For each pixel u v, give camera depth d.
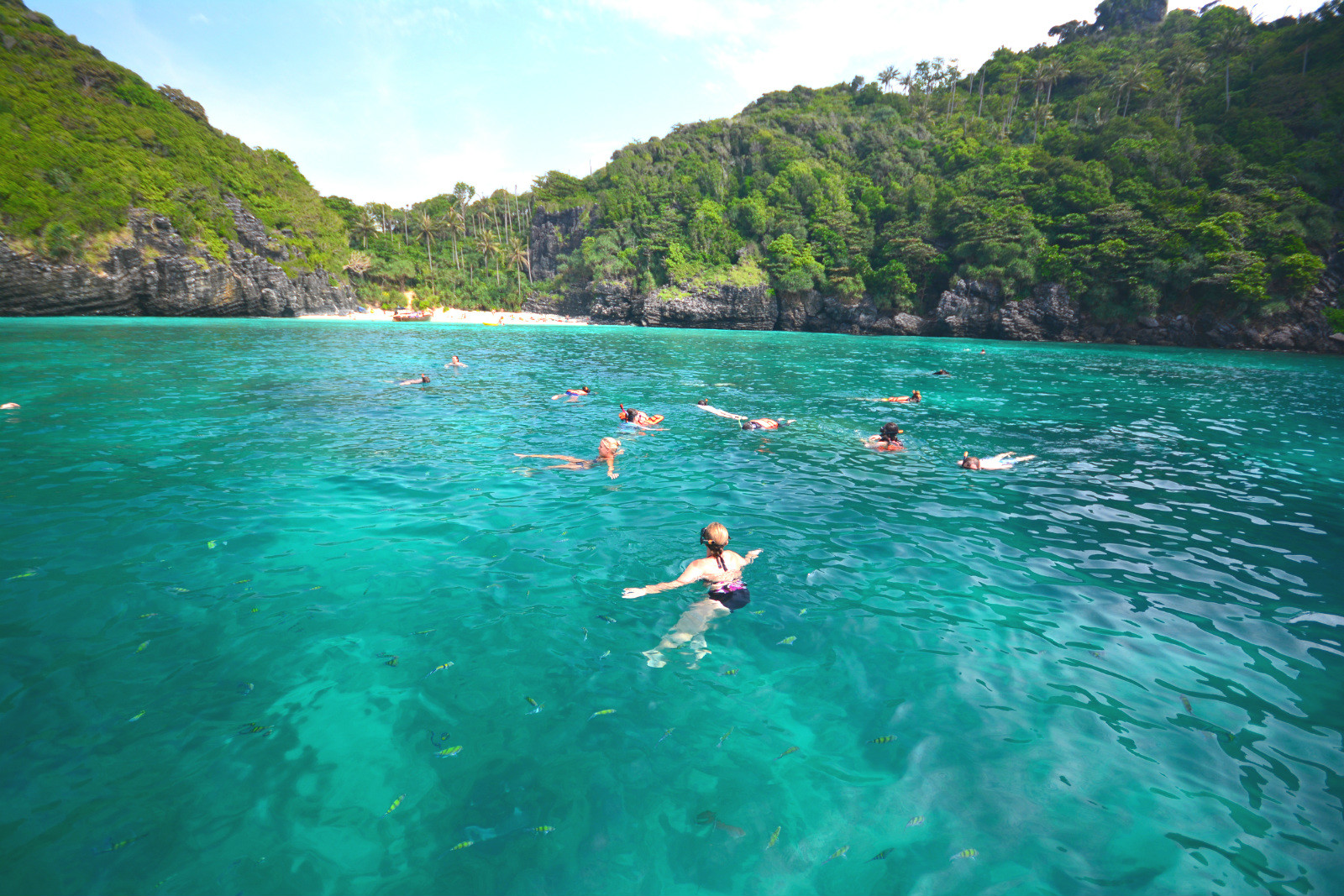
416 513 7.23
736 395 18.55
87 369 19.12
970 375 25.80
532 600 5.18
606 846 2.80
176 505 7.26
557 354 33.00
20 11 70.25
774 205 85.88
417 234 106.44
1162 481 9.50
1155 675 4.25
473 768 3.28
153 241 57.09
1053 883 2.61
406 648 4.41
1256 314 49.81
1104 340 57.19
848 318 72.56
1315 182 53.47
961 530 7.13
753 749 3.48
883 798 3.13
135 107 72.50
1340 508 8.20
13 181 49.97
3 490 7.55
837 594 5.42
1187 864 2.70
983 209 65.19
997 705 3.90
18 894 2.39
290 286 71.38
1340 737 3.60
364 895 2.51
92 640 4.37
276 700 3.79
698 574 5.39
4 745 3.27
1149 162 61.72
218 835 2.77
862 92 122.00
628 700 3.91
